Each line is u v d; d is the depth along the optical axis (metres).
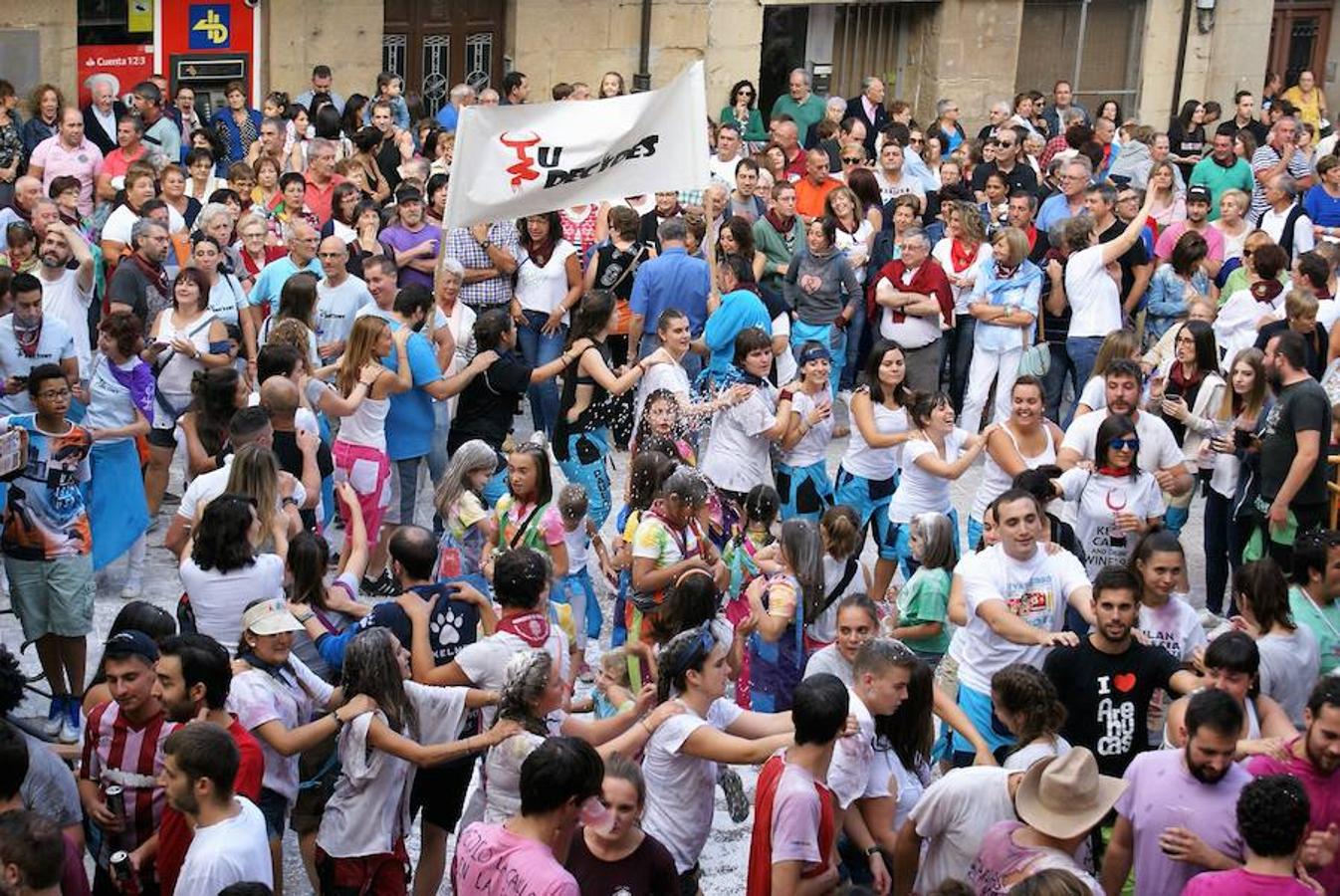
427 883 7.04
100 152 14.87
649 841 5.67
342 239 11.99
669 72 20.59
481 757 6.98
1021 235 12.84
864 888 5.32
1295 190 15.55
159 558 10.62
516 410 10.72
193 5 18.19
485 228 12.95
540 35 20.02
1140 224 12.90
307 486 8.90
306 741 6.31
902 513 9.82
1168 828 5.93
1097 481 8.95
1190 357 10.48
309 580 7.13
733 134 15.80
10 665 6.15
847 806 6.24
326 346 11.27
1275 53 24.98
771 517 8.84
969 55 21.94
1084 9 22.67
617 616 8.99
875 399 10.03
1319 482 9.59
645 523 8.27
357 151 15.70
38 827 5.09
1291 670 7.21
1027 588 7.48
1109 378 9.30
